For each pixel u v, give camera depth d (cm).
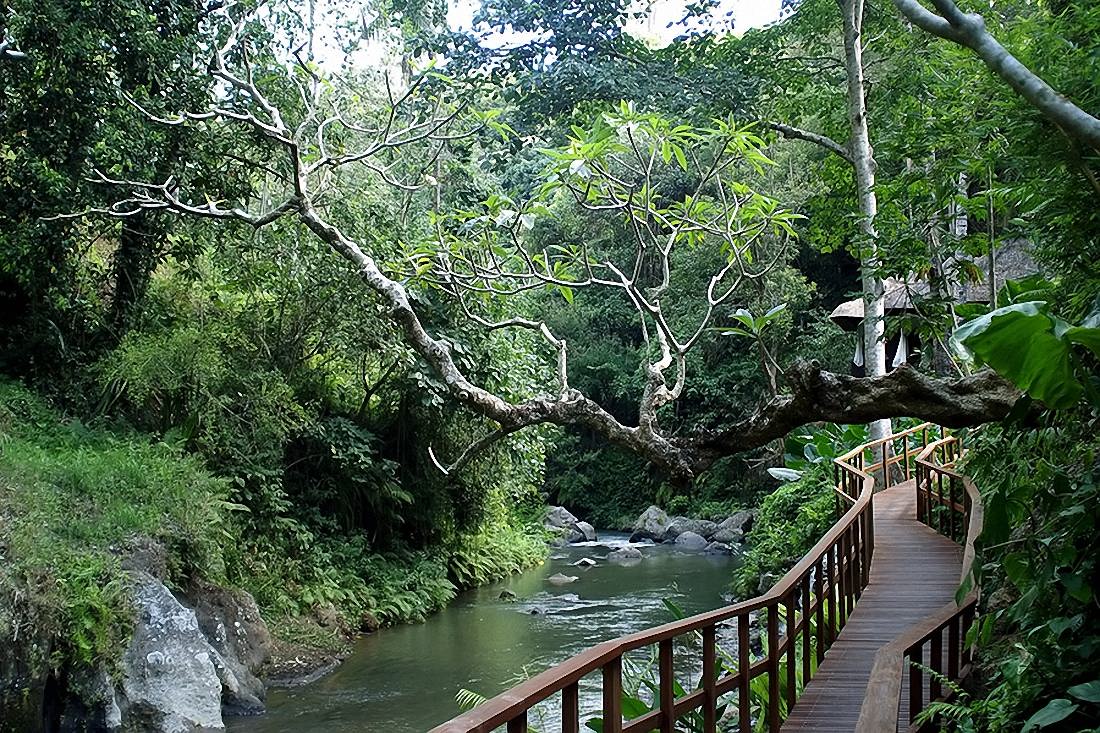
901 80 1106
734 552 1939
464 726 237
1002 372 277
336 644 1085
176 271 1332
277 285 1264
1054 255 415
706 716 430
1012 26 507
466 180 1353
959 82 661
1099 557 367
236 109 1032
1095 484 349
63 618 731
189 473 1002
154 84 1062
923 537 996
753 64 1346
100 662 744
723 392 2225
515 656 1072
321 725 834
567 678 295
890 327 729
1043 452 383
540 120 1286
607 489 2628
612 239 2389
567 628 1216
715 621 432
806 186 1981
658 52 1338
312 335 1317
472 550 1595
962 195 718
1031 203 407
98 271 1215
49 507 827
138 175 1002
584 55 1269
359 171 1533
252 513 1145
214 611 945
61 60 972
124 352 1095
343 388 1438
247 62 845
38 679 705
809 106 1398
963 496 944
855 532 788
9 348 1123
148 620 803
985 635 433
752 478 2253
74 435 1005
